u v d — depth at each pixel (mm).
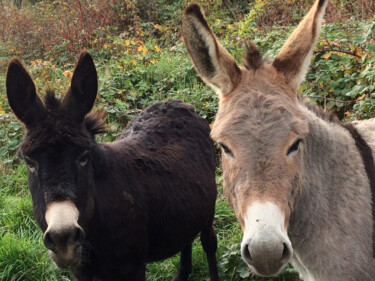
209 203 1752
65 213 1204
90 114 1453
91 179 1364
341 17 3365
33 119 1325
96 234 1402
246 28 3590
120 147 1593
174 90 3146
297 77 1119
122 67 3459
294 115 1033
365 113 2211
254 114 1022
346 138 1305
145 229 1514
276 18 3900
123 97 3121
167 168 1628
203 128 1900
